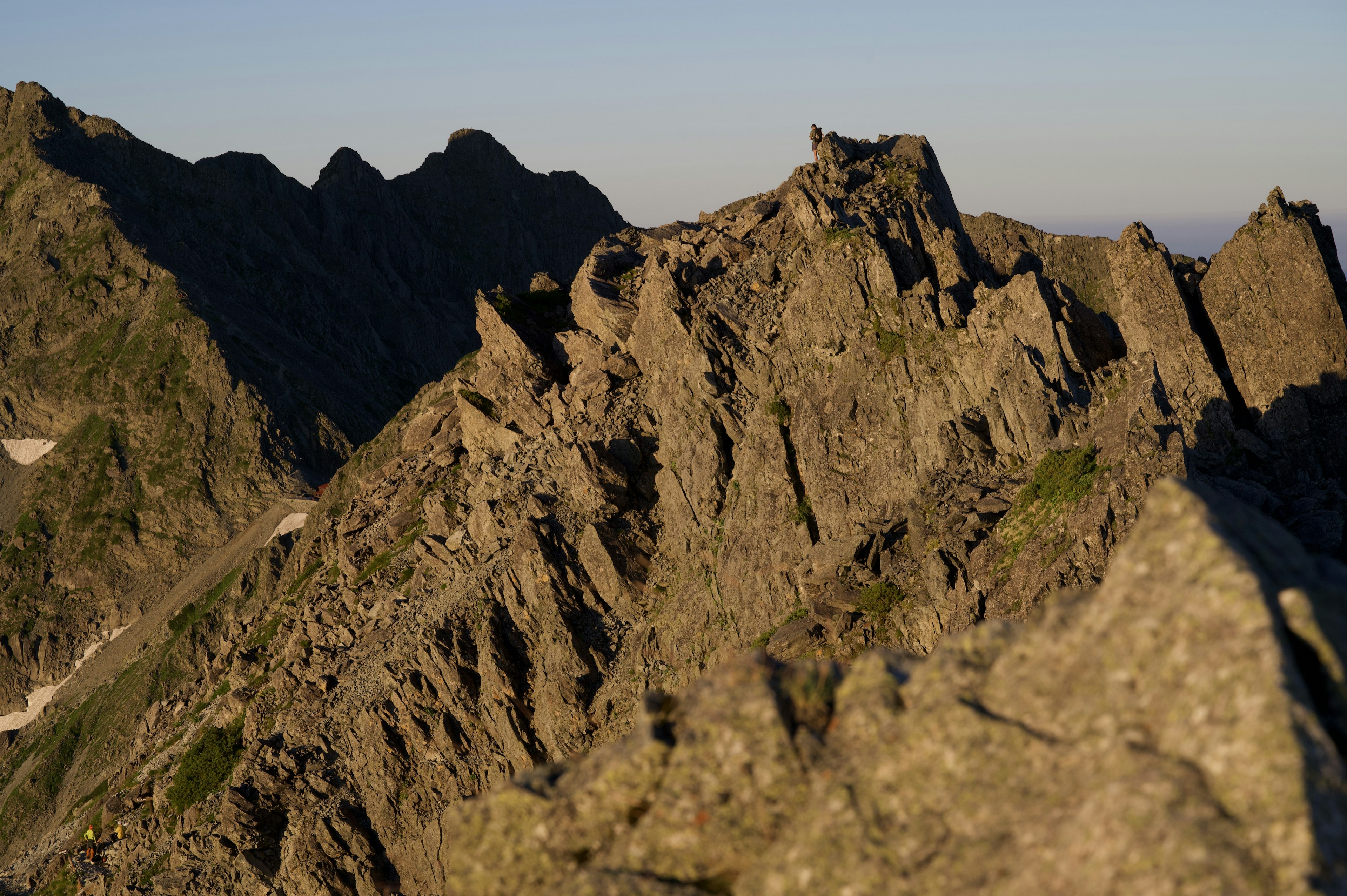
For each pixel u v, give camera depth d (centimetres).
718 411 6394
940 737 1047
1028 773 991
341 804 6581
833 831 1034
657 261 7962
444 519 8256
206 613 19675
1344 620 964
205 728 9488
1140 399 4672
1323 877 800
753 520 5916
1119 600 1027
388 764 6512
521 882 1156
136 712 18200
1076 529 4372
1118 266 5247
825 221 6738
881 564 5284
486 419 8538
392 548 9275
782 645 5184
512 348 8769
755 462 6047
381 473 10675
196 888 6931
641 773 1153
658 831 1105
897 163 7238
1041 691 1035
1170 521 1033
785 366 6316
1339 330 4728
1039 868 924
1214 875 826
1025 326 5347
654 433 7012
